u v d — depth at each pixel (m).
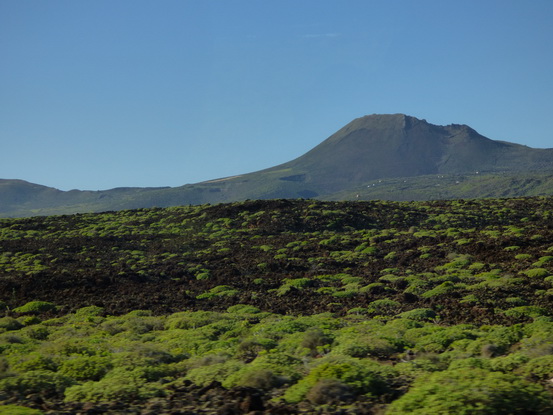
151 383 15.35
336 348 20.00
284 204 72.75
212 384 14.86
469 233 55.41
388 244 53.88
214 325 28.78
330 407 12.70
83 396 14.18
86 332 27.98
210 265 50.03
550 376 14.39
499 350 18.78
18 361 18.94
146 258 53.31
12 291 41.25
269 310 34.81
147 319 30.98
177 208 79.94
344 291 38.09
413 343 21.73
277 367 16.31
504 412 11.16
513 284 35.06
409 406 11.67
